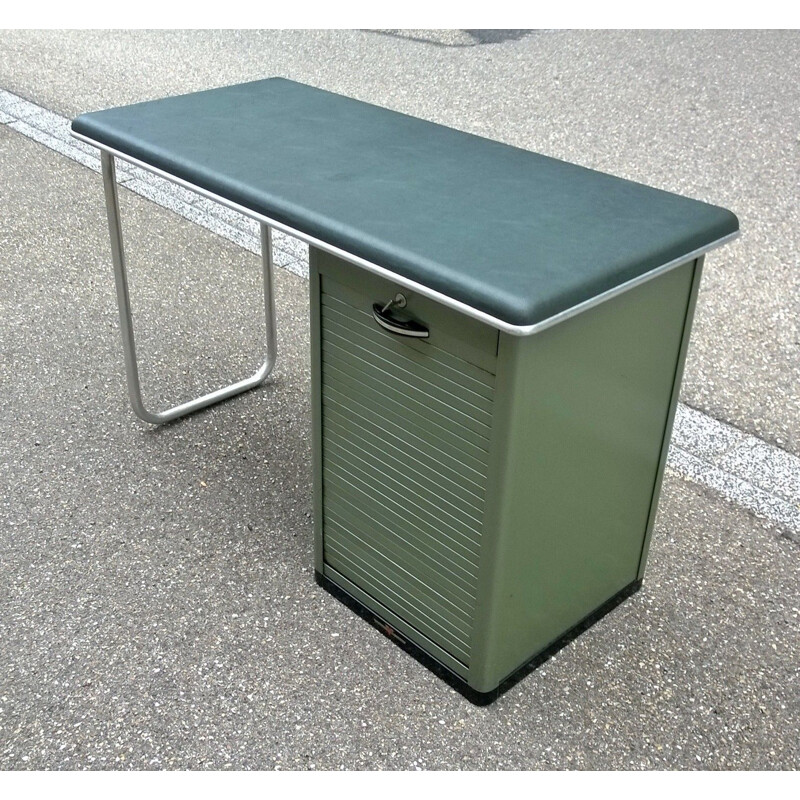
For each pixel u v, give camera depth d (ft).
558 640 7.32
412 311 6.07
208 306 12.22
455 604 6.74
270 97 8.40
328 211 6.11
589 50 21.91
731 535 8.50
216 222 14.52
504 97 19.06
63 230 14.10
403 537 6.95
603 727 6.76
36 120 17.95
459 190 6.56
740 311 11.93
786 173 15.61
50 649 7.29
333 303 6.64
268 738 6.64
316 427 7.26
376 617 7.51
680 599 7.85
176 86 19.62
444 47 22.29
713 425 9.87
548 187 6.67
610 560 7.44
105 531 8.48
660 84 19.66
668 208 6.38
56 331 11.52
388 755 6.54
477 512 6.25
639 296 6.17
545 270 5.43
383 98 18.94
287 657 7.28
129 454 9.47
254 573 8.07
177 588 7.90
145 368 10.87
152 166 7.11
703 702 6.95
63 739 6.60
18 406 10.12
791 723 6.80
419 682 7.10
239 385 10.42
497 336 5.59
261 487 9.09
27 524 8.53
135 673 7.11
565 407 6.10
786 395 10.34
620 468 6.95
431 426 6.32
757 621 7.64
